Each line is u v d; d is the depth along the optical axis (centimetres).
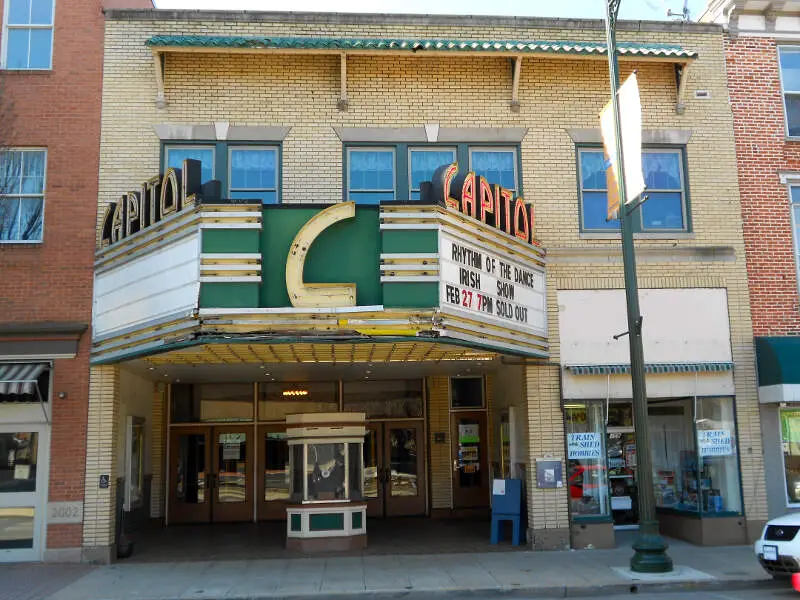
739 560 1315
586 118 1564
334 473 1487
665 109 1594
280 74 1514
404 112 1523
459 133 1526
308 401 1952
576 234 1520
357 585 1155
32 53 1512
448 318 1166
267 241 1163
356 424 1495
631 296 1259
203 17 1527
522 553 1401
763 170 1593
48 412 1384
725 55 1631
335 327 1133
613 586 1138
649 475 1241
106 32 1511
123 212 1357
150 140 1476
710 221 1560
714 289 1538
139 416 1720
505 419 1712
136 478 1716
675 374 1495
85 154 1466
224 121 1489
